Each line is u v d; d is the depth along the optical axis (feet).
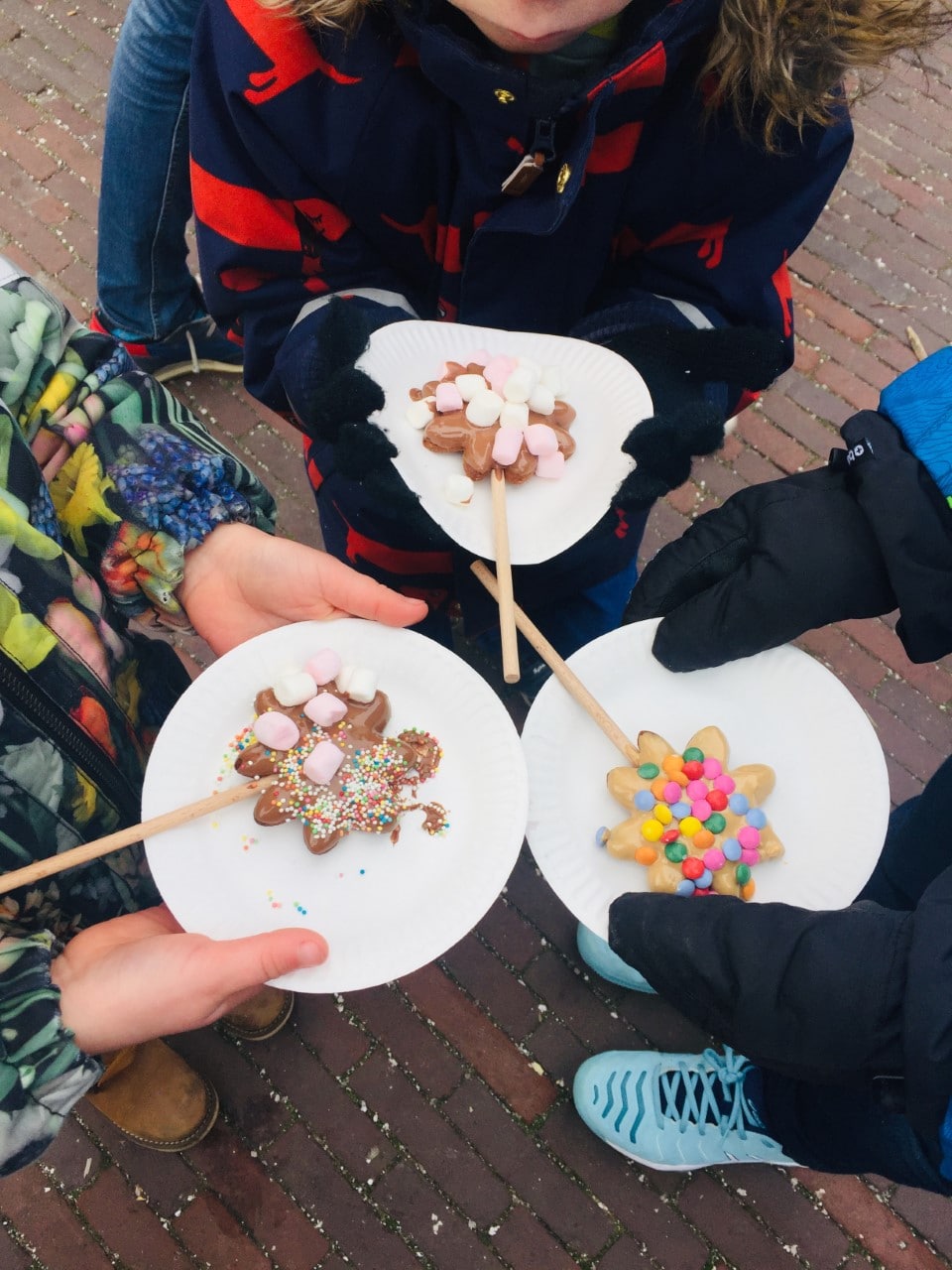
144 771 1.74
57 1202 2.33
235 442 3.14
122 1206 2.34
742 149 1.65
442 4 1.52
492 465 1.79
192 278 2.95
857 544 1.52
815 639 2.93
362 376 1.68
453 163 1.67
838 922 1.38
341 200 1.75
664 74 1.47
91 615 1.53
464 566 2.09
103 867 1.62
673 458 1.70
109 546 1.56
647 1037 2.52
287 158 1.67
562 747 1.68
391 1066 2.48
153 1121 2.26
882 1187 2.38
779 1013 1.38
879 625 2.95
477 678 1.64
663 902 1.50
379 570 2.22
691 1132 2.28
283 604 1.71
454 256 1.83
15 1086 1.28
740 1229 2.35
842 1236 2.35
